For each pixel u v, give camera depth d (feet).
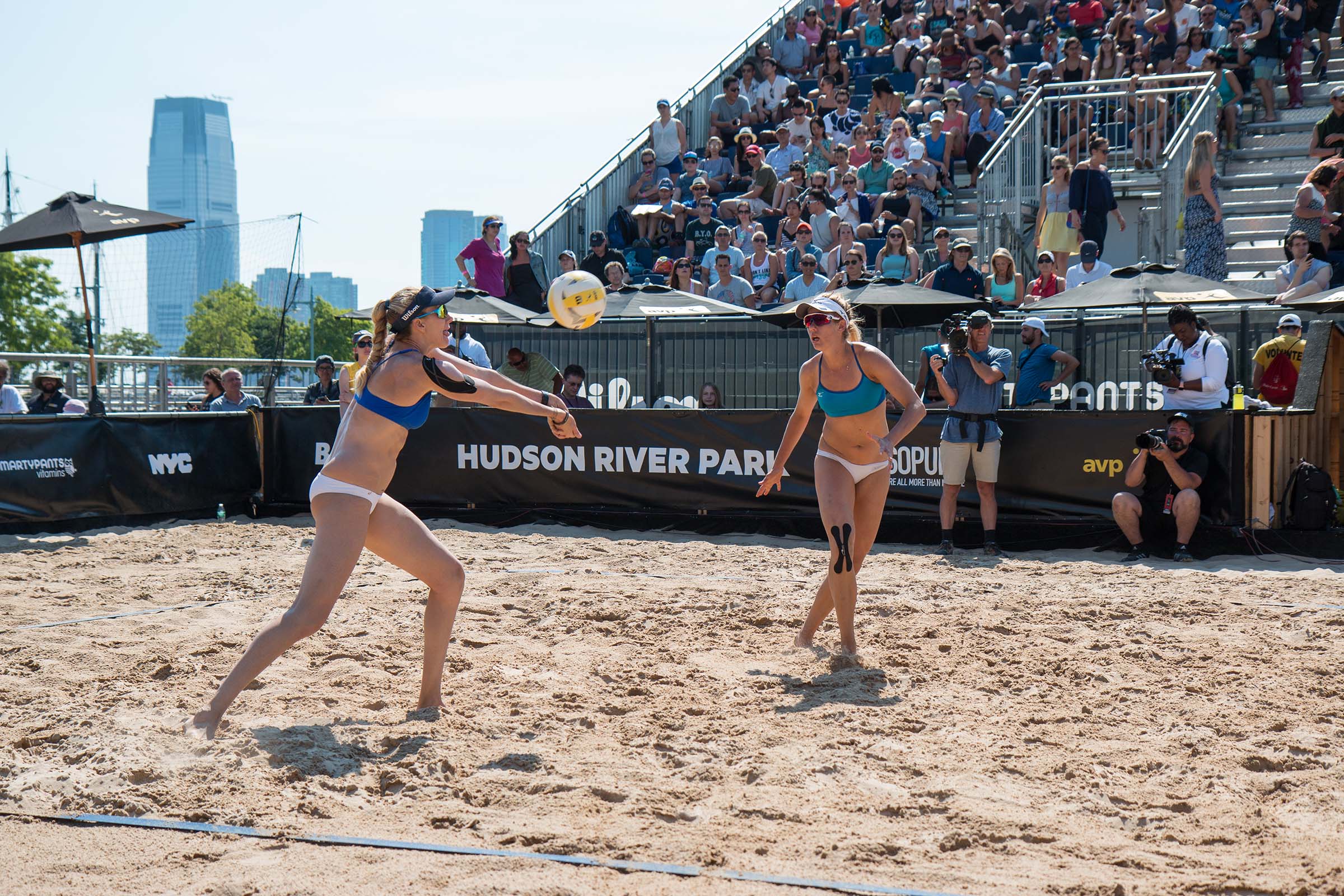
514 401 14.64
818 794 12.36
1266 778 12.84
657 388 47.80
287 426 39.14
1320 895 9.86
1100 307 36.78
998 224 50.06
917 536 32.50
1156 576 26.23
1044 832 11.26
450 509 37.17
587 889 10.00
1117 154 51.80
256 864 10.67
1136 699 15.97
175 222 40.47
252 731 14.21
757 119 65.67
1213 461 29.12
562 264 52.08
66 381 49.47
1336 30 55.93
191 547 32.09
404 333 14.80
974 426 30.17
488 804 12.20
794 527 33.65
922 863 10.60
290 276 56.44
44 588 25.43
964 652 18.66
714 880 10.20
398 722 15.02
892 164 54.19
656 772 13.10
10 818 11.83
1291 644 19.07
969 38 61.16
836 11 73.87
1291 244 39.37
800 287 45.06
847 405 17.93
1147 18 57.36
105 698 16.05
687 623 21.06
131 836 11.35
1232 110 50.29
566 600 23.11
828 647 19.17
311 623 14.30
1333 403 31.60
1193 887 9.98
